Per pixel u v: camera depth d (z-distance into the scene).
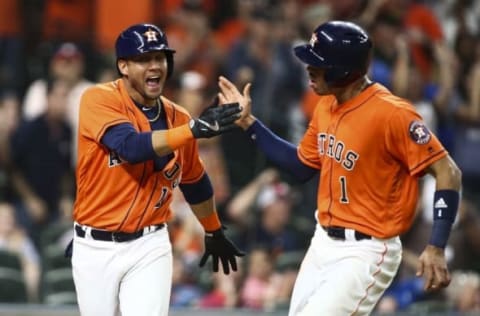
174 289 37.78
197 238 39.25
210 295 37.78
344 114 22.73
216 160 42.03
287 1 46.72
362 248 22.59
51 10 46.56
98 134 22.38
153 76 22.47
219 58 46.09
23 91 45.69
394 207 22.62
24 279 38.94
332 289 22.44
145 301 22.44
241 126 24.56
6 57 46.03
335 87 22.77
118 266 22.81
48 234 40.59
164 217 23.22
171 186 23.12
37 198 42.44
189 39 46.03
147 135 21.92
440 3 51.09
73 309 36.00
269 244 40.19
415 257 40.25
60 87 43.12
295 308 23.20
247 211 41.25
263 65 45.06
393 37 44.53
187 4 46.50
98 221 22.86
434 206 22.30
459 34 48.78
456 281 40.28
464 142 45.78
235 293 37.94
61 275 39.25
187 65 45.72
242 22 46.50
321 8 45.75
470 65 48.03
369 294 22.61
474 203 44.84
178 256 38.56
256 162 42.94
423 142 22.12
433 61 46.19
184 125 21.88
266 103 44.25
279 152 24.28
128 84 22.89
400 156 22.41
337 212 22.86
